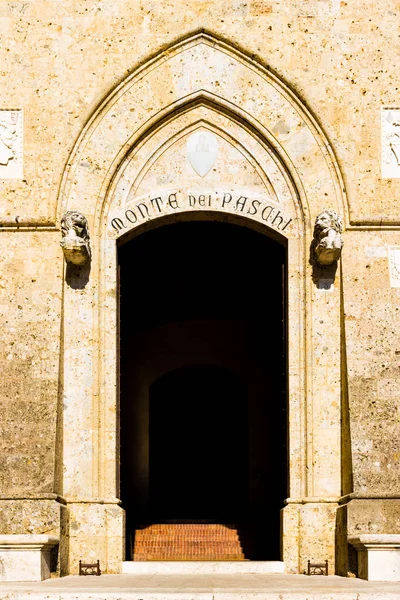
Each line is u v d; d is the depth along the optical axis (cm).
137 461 2833
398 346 1936
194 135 2073
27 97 2047
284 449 2038
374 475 1845
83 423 1964
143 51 2053
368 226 2006
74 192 2030
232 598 1430
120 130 2047
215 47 2070
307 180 2036
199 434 2991
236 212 2047
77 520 1912
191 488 2952
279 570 1912
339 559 1870
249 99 2058
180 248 2572
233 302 2881
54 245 1995
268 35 2062
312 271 2009
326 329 1994
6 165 2028
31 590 1470
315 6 2072
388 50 2064
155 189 2053
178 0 2069
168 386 3000
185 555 2212
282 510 1952
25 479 1839
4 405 1888
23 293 1969
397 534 1752
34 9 2070
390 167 2031
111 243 2033
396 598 1418
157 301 2880
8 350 1928
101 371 1991
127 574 1891
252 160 2064
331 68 2055
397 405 1892
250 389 2872
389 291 1978
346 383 1936
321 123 2038
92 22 2062
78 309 1997
